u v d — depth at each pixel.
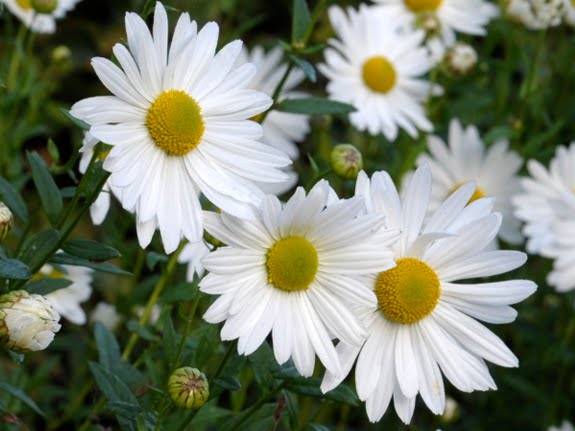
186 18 0.54
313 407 0.76
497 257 0.56
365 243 0.54
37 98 0.75
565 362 0.76
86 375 0.75
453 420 0.76
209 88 0.55
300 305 0.55
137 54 0.53
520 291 0.56
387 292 0.55
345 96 0.78
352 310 0.54
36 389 0.72
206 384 0.54
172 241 0.53
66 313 0.68
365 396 0.55
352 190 0.72
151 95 0.54
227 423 0.58
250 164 0.55
